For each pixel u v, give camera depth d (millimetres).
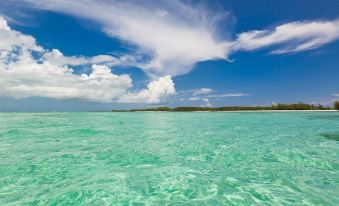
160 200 4242
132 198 4332
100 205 4074
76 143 9844
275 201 4098
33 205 4062
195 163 6527
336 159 6594
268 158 6879
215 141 10039
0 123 18766
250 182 4992
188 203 4113
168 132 13555
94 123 19969
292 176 5289
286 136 11062
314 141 9516
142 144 9539
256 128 14930
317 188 4602
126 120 23984
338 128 14141
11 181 5176
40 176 5508
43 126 16688
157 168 6098
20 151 8141
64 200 4250
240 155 7332
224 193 4484
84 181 5172
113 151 8133
